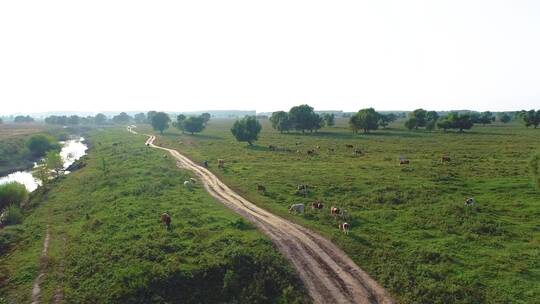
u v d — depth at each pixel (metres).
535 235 28.27
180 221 33.00
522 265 23.75
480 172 50.28
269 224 32.94
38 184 61.00
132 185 48.19
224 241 28.42
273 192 43.38
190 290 23.61
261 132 138.38
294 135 121.19
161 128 148.38
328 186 45.00
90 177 57.03
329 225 32.41
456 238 28.34
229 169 59.34
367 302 21.72
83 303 22.97
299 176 51.28
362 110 130.88
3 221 39.56
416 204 36.81
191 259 25.88
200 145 97.75
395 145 86.44
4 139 101.81
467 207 34.62
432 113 171.75
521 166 53.47
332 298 22.23
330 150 78.25
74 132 175.50
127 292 23.17
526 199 37.16
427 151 74.75
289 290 22.89
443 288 21.80
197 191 45.50
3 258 30.03
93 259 27.39
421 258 25.30
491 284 21.92
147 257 26.50
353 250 27.50
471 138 100.06
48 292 24.45
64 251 29.91
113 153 84.31
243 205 39.16
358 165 58.66
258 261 25.64
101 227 33.34
